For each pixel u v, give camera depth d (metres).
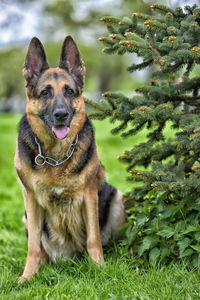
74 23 28.00
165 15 3.84
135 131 4.17
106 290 3.16
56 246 4.47
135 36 3.70
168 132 10.36
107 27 4.14
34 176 3.93
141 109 3.63
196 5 3.96
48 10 28.69
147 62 4.09
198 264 3.40
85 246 4.50
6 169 10.62
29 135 3.98
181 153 3.99
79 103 4.11
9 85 38.75
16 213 6.52
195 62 3.69
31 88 4.11
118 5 19.69
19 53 32.62
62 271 3.77
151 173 3.62
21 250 4.88
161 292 3.05
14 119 23.19
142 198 4.38
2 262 4.42
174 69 3.84
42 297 3.18
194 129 3.52
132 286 3.20
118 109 4.07
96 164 4.09
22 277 3.82
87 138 4.04
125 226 4.14
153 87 4.09
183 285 3.12
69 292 3.20
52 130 3.81
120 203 4.69
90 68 31.44
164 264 3.67
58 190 3.96
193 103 4.19
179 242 3.54
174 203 3.90
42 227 4.27
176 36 3.66
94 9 27.03
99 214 4.57
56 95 3.93
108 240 4.69
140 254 3.64
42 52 4.18
